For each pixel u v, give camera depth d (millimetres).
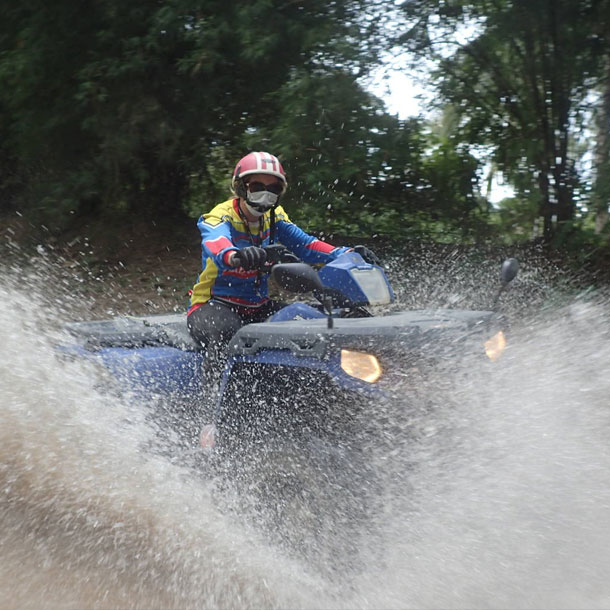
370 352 3426
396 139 9383
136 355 4453
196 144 10789
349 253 4223
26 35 10383
